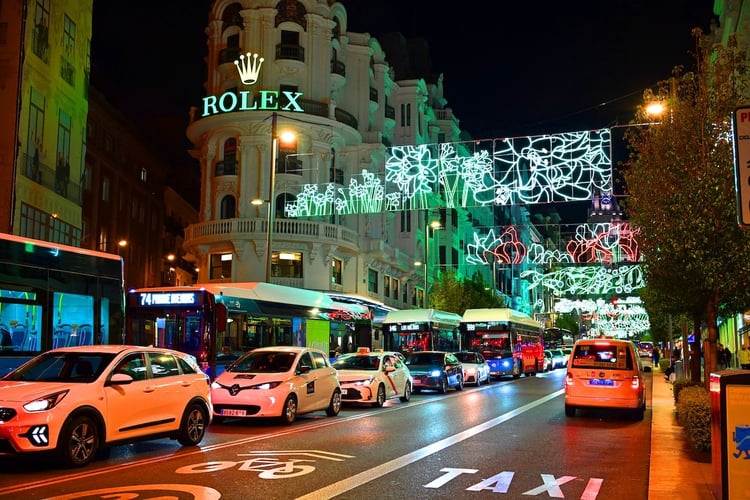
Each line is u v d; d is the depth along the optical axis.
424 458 11.73
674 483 9.45
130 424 11.41
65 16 31.56
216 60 45.25
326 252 43.66
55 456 10.13
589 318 85.56
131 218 56.22
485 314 40.72
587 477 10.28
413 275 58.03
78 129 33.00
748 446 6.63
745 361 29.83
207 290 19.69
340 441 13.75
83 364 11.48
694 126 14.73
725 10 29.89
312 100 44.38
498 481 9.87
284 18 44.66
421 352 29.25
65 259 15.53
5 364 13.62
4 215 26.09
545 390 29.91
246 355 18.00
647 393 28.09
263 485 9.34
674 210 14.31
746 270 13.72
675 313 19.39
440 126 63.72
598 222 37.34
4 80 27.03
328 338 26.20
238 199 43.53
